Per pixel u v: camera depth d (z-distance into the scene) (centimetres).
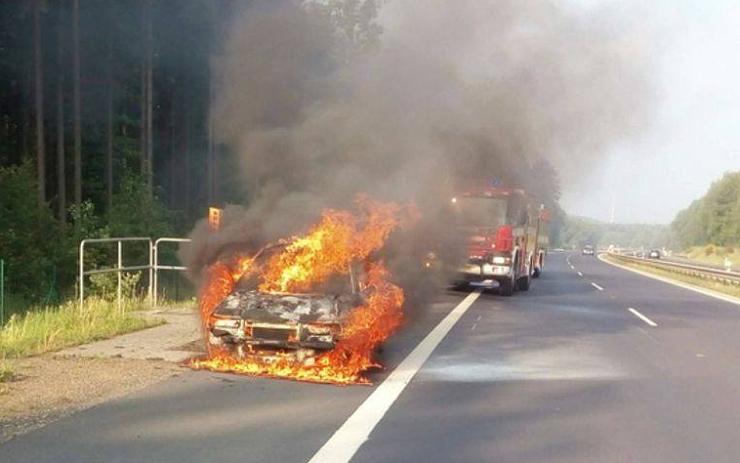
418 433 681
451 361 1049
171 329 1194
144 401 757
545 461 614
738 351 1231
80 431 649
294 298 927
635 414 780
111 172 2381
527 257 2416
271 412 732
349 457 601
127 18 2242
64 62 2275
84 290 1402
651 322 1622
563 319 1616
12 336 1025
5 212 1672
